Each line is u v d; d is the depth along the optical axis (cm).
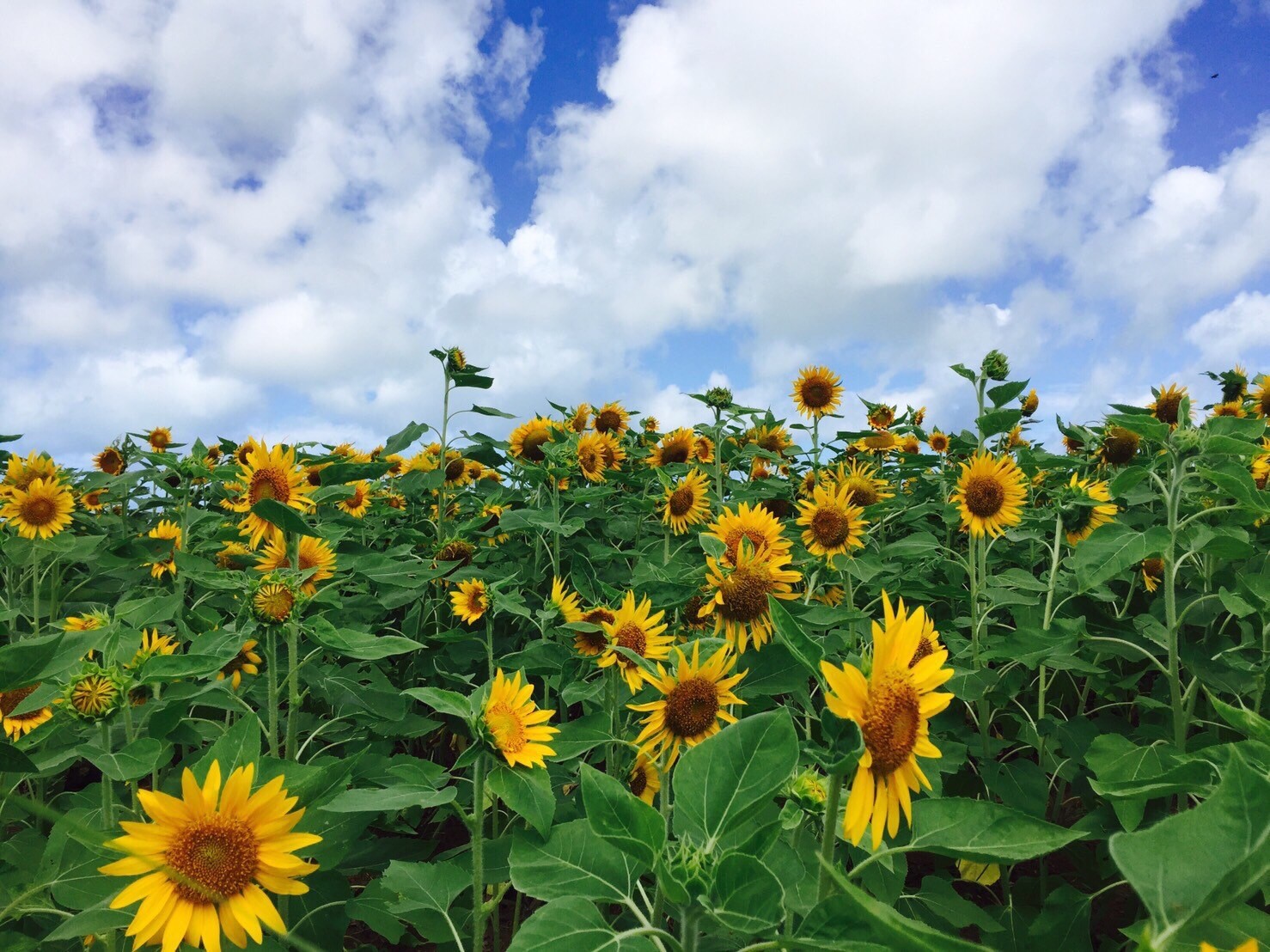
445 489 702
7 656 204
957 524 527
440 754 547
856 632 429
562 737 310
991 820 186
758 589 355
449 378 620
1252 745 209
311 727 397
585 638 410
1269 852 122
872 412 805
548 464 557
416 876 265
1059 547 496
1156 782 220
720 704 306
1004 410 450
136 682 266
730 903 161
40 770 253
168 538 559
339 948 290
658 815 178
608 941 179
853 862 294
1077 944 315
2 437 607
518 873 217
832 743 181
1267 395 732
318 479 509
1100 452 630
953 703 445
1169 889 126
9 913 241
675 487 596
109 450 858
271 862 202
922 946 121
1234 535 358
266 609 323
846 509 451
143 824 198
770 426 809
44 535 557
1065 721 402
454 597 446
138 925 191
